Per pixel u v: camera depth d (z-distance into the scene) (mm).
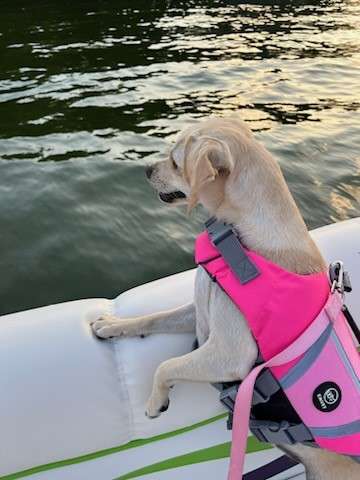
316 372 682
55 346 778
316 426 688
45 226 1632
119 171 1956
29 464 750
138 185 1877
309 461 755
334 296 712
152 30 4051
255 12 5023
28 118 2391
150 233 1641
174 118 2492
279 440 729
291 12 5145
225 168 739
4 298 1362
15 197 1756
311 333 682
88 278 1453
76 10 4387
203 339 799
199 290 776
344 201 1930
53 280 1435
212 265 731
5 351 759
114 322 826
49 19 4062
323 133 2449
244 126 799
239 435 683
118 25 4082
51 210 1706
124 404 790
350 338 720
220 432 845
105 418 773
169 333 833
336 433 685
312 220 1812
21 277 1432
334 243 962
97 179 1896
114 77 2980
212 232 745
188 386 813
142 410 796
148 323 826
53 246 1551
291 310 682
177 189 871
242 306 693
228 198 747
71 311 836
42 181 1860
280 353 678
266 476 853
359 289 925
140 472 815
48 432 745
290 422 712
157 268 1508
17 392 738
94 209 1730
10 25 3826
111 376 788
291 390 688
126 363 803
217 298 732
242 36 4125
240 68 3330
